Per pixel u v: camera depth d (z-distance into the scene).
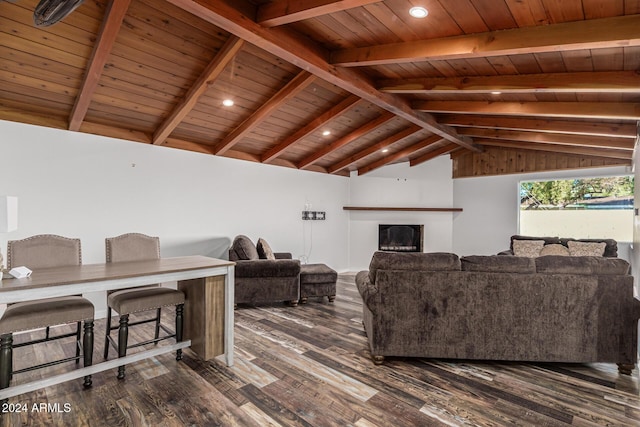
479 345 2.80
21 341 3.23
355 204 7.47
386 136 5.86
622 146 4.65
